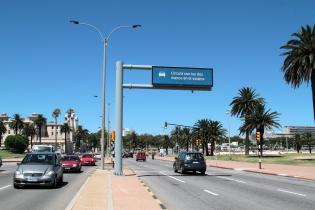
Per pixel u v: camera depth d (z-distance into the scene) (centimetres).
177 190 2136
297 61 5666
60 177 2408
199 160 3597
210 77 3575
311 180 2961
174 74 3522
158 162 7356
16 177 2134
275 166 5016
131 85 3438
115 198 1670
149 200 1611
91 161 5512
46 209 1416
